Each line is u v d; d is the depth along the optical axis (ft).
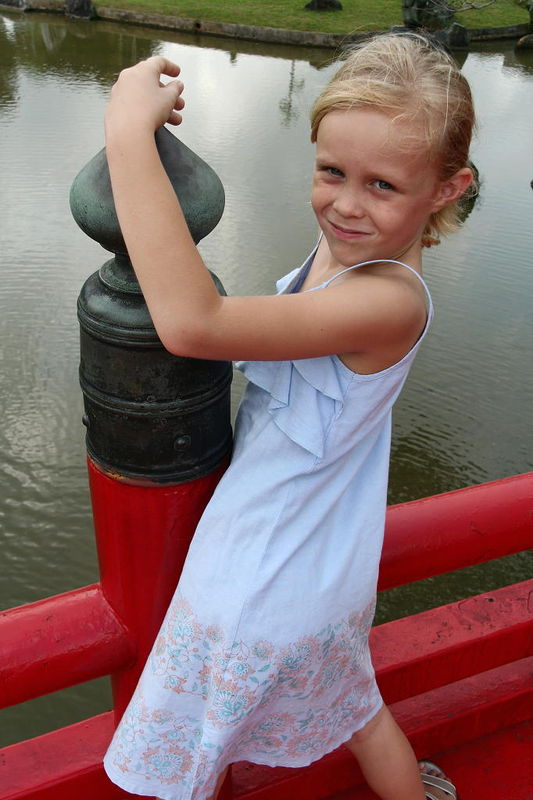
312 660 3.87
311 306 3.27
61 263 56.13
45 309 52.29
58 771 4.80
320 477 3.72
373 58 3.23
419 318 3.47
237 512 3.70
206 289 3.14
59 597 4.35
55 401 46.21
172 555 3.97
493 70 86.89
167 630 3.92
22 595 35.68
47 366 48.32
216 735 3.85
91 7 98.58
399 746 4.64
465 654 5.65
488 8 98.84
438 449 43.52
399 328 3.40
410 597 37.55
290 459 3.67
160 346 3.33
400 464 43.27
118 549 3.97
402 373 3.59
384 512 3.98
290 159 67.87
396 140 3.14
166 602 4.15
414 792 4.71
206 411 3.61
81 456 43.29
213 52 90.74
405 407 46.85
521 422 46.42
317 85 83.20
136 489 3.72
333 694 4.15
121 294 3.36
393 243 3.38
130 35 95.35
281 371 3.63
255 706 3.84
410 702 5.88
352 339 3.34
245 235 56.24
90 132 71.92
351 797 5.51
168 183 3.16
